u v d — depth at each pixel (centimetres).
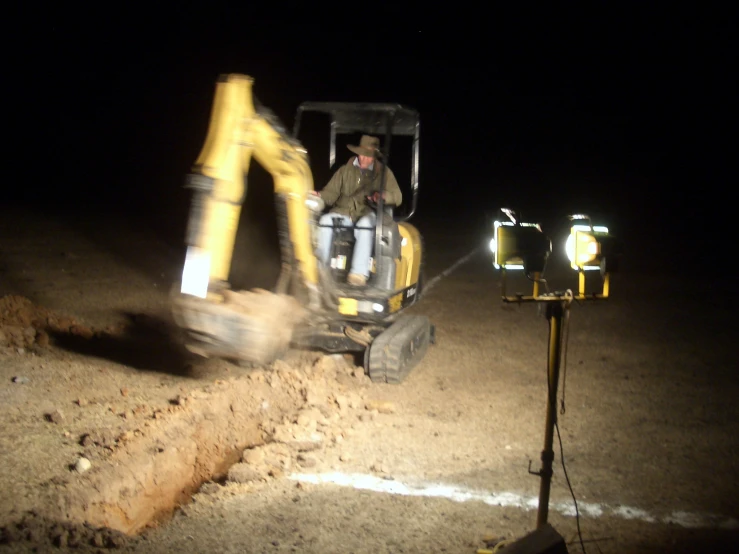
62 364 755
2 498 482
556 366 440
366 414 706
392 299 805
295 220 678
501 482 583
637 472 616
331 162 877
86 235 1534
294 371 762
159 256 1390
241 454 638
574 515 536
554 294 454
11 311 875
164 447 582
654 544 500
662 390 827
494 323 1085
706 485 597
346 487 561
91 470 528
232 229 588
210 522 498
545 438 446
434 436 668
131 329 919
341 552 469
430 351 936
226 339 569
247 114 584
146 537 471
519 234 448
